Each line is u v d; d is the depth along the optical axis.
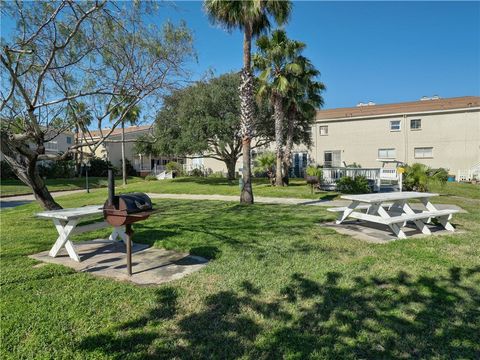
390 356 2.45
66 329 2.78
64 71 6.64
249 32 10.32
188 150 19.34
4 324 2.83
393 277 3.83
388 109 26.11
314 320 2.94
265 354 2.47
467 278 3.80
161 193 15.81
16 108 6.62
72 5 5.44
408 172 14.34
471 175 22.38
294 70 15.08
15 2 5.57
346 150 26.20
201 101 18.16
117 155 37.66
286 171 17.88
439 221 6.55
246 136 10.57
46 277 3.92
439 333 2.73
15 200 17.34
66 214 4.57
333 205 10.23
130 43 6.07
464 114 22.55
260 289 3.54
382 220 5.55
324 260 4.45
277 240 5.49
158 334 2.72
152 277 3.93
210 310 3.11
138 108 7.05
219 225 6.83
